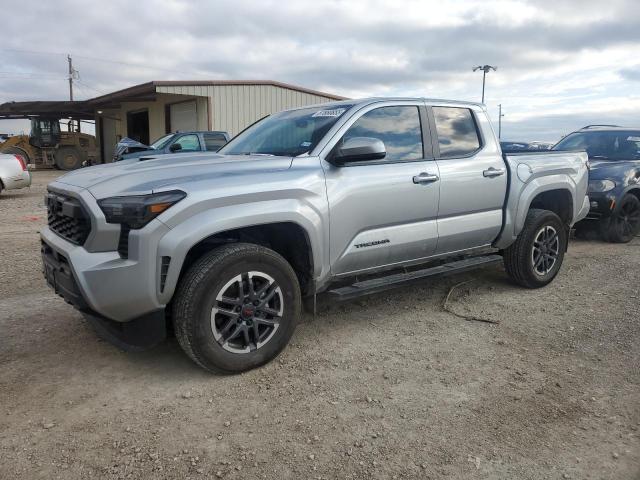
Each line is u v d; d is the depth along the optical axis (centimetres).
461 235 487
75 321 461
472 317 479
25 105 2723
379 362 387
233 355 357
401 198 434
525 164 536
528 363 387
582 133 991
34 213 1129
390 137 447
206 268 340
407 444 288
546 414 319
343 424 306
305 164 391
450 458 277
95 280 321
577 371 374
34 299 521
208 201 338
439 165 464
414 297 535
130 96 2191
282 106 2152
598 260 698
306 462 272
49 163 2986
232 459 274
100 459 273
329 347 413
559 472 267
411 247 451
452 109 499
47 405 325
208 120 2003
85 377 362
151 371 371
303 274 405
